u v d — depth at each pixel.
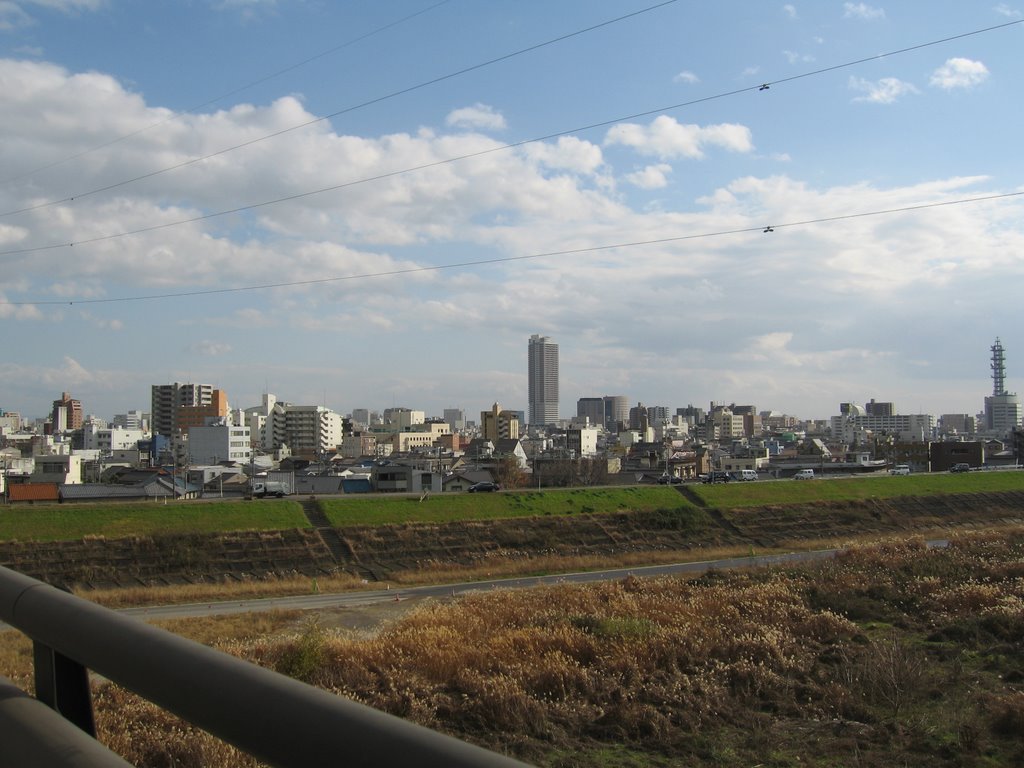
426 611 27.19
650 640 20.03
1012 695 16.17
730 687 17.41
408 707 14.92
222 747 11.13
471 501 55.00
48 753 2.95
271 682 2.42
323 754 2.09
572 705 15.75
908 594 27.69
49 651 3.70
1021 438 118.94
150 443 118.75
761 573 35.09
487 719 14.95
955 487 72.31
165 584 39.38
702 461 110.50
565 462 92.94
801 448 142.38
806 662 19.17
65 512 44.50
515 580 41.88
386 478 77.38
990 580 30.52
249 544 44.56
